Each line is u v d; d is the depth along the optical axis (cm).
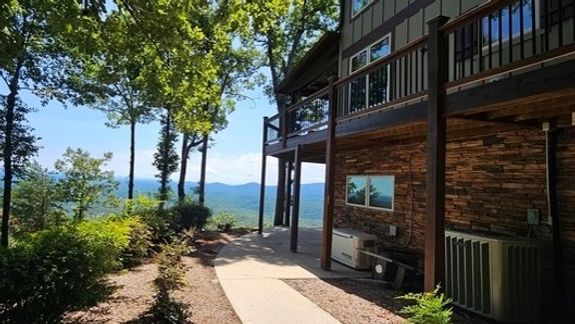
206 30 684
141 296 523
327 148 764
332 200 762
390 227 855
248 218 2405
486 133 611
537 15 544
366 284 652
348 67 1091
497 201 591
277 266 784
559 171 500
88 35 541
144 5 528
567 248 488
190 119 838
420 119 499
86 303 402
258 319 457
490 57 415
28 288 340
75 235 441
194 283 626
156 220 931
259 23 653
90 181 1474
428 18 772
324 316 474
